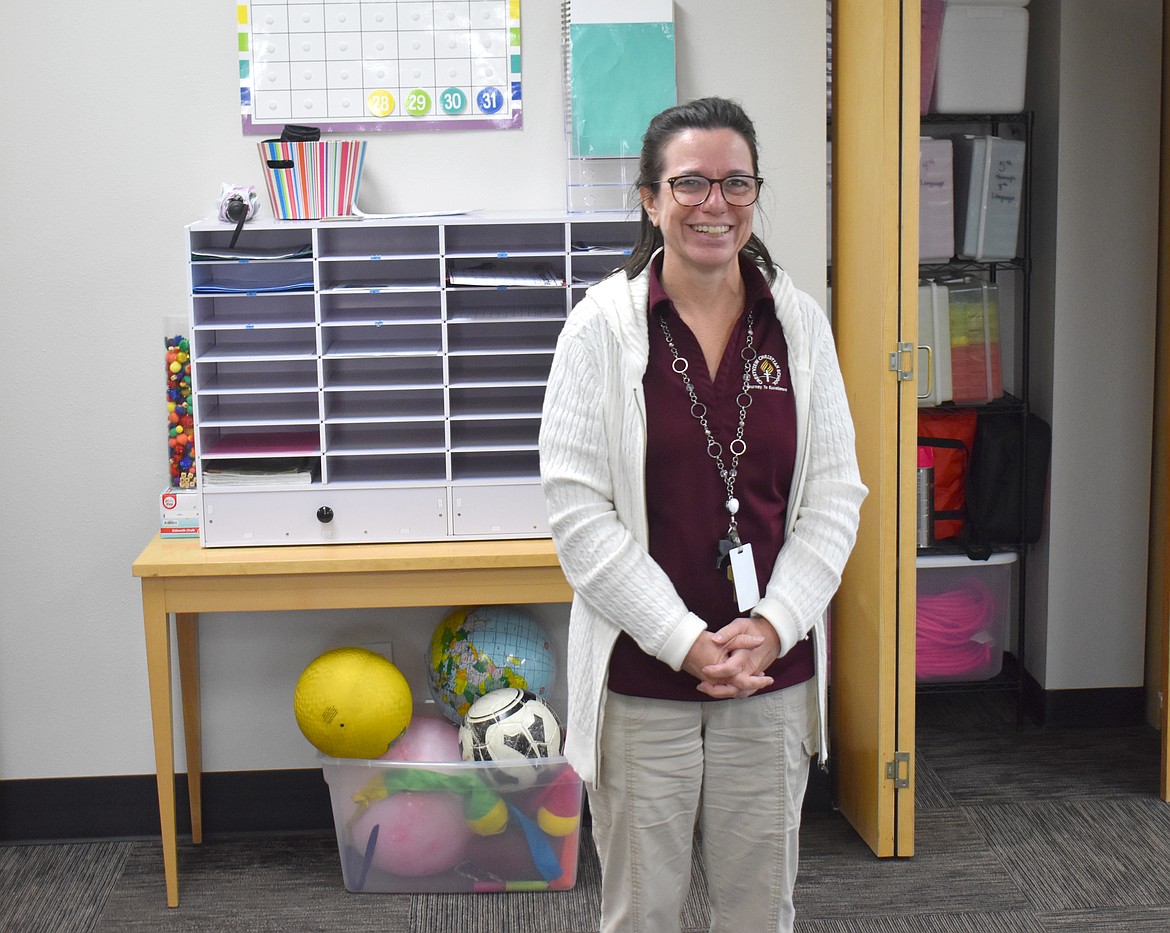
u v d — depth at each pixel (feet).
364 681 9.00
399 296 9.70
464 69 9.51
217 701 10.12
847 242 9.65
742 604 6.08
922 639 12.19
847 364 9.75
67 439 9.77
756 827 6.45
